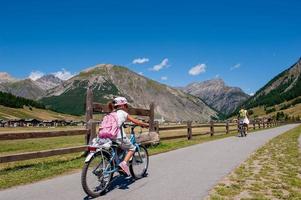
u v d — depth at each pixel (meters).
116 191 8.23
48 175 10.08
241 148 18.25
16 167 11.48
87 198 7.57
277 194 7.96
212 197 7.63
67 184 8.92
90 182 7.65
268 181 9.39
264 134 33.50
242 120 29.72
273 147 19.00
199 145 19.94
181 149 17.58
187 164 12.30
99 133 8.34
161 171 10.84
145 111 17.98
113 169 8.37
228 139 25.58
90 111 13.45
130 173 9.40
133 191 8.23
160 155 14.96
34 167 11.43
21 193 7.95
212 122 30.53
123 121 8.57
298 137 28.28
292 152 16.39
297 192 8.20
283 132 38.16
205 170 11.04
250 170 11.16
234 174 10.38
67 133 12.31
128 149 8.87
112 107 8.80
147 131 18.91
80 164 11.94
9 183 8.91
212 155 14.99
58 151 11.91
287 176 10.16
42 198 7.54
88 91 13.39
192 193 8.02
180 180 9.47
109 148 8.27
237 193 8.01
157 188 8.52
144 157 9.92
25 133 10.66
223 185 8.86
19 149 22.42
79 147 12.96
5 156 9.91
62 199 7.48
